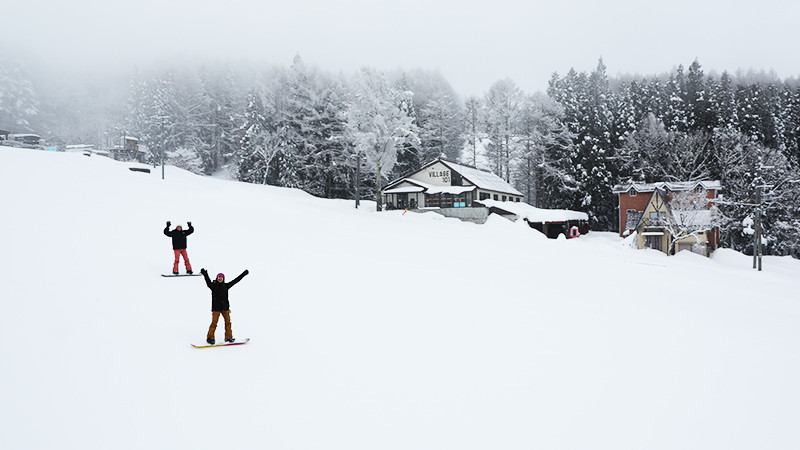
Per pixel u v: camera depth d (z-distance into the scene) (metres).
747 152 55.97
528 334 11.76
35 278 12.64
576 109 70.12
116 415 6.75
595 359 10.17
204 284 14.23
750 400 8.38
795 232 52.38
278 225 28.11
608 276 22.97
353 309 12.99
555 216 53.12
